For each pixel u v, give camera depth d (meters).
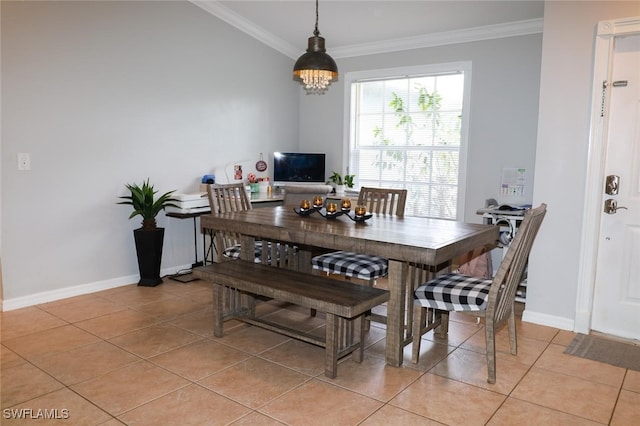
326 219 3.21
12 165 3.40
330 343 2.49
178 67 4.43
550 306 3.30
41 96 3.51
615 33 2.89
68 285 3.81
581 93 3.05
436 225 2.98
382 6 4.21
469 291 2.52
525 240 2.49
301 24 4.85
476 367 2.65
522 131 4.37
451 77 4.82
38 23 3.45
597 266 3.14
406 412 2.17
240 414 2.14
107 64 3.89
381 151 5.36
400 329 2.61
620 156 3.00
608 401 2.29
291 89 5.76
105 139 3.93
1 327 3.16
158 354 2.78
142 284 4.17
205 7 4.59
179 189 4.55
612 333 3.13
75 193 3.78
